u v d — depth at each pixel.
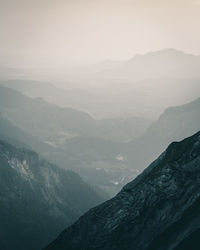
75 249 114.19
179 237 95.06
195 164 107.62
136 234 105.06
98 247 109.50
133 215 109.06
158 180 109.62
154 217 104.81
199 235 91.88
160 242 98.75
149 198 108.69
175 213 101.62
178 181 106.56
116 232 108.94
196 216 96.75
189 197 102.19
